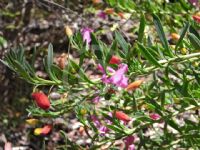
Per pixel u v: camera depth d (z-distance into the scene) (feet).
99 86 1.36
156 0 2.00
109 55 1.31
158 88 1.55
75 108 1.46
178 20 1.97
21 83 3.49
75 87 1.38
